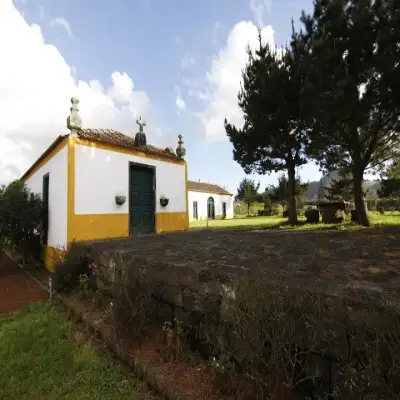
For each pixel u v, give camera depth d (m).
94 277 4.06
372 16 7.09
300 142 10.25
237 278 1.97
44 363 2.49
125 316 2.61
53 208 6.89
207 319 2.18
